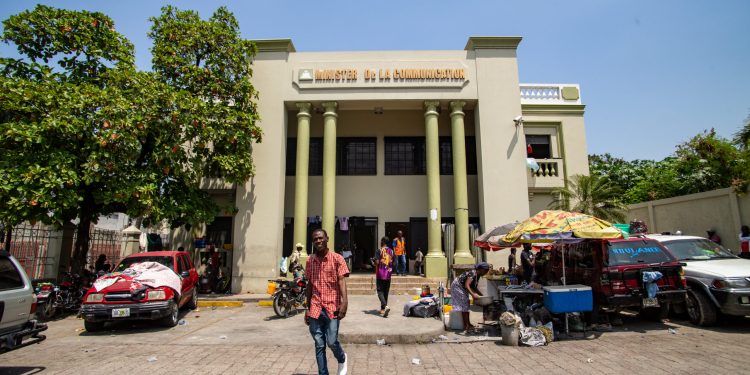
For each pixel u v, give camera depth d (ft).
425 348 22.88
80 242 38.47
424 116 55.72
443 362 19.90
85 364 20.12
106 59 38.78
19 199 29.89
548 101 59.31
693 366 18.37
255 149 49.16
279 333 27.37
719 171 51.03
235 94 45.03
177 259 35.91
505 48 51.57
